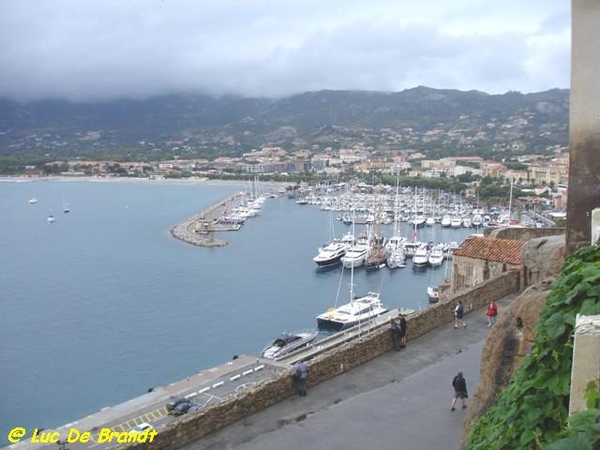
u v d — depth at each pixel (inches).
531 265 690.8
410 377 678.5
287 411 598.9
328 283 4092.0
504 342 460.1
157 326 3208.7
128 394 2393.0
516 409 261.1
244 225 6825.8
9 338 3024.1
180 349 2878.9
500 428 271.3
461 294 903.1
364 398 625.6
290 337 2817.4
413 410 596.1
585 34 427.5
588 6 425.1
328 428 561.3
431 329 835.4
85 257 5027.1
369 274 4313.5
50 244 5684.1
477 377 672.4
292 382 633.6
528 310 441.7
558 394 241.3
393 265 4458.7
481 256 1139.9
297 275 4325.8
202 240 5703.7
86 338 3029.0
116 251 5290.4
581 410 184.9
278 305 3597.4
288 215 7667.3
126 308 3535.9
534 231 1256.8
